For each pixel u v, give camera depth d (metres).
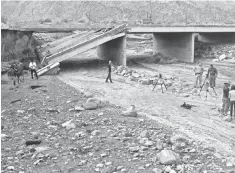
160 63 47.00
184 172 9.97
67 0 137.88
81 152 11.86
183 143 12.58
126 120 16.19
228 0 131.12
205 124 16.69
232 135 14.89
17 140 13.45
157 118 17.52
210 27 47.25
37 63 41.25
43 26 46.12
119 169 10.31
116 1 129.50
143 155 11.45
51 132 14.46
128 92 25.36
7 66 35.06
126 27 41.16
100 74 35.59
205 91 25.58
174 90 26.03
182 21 111.31
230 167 10.63
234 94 17.44
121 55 42.16
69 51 37.88
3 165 10.80
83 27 45.88
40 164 10.90
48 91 24.56
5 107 19.42
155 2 123.44
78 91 25.05
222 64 43.66
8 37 39.75
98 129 14.61
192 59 46.84
